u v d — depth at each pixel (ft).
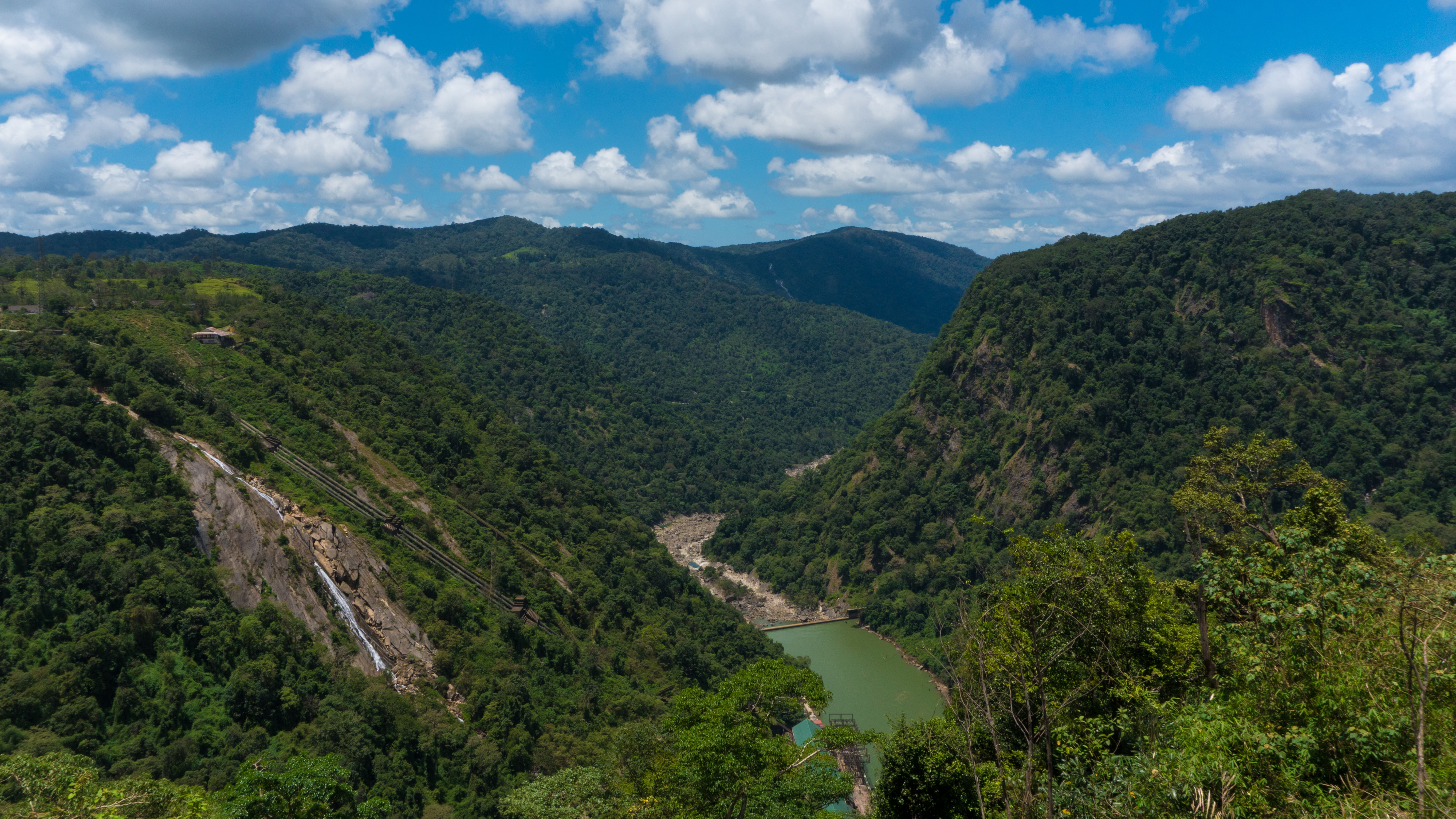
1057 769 62.59
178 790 94.38
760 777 81.97
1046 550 67.51
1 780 90.07
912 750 80.12
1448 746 43.57
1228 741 49.93
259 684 190.49
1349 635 53.31
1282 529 66.33
